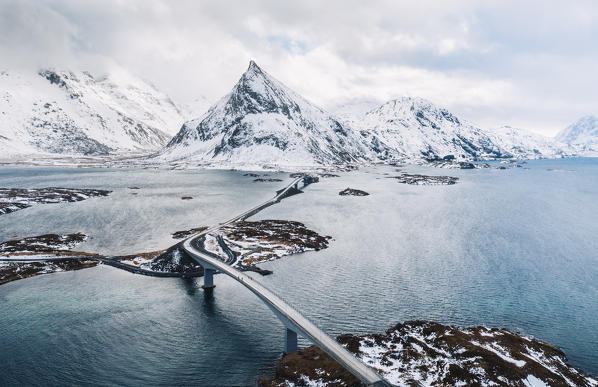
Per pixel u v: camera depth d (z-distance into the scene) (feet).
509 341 277.85
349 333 297.53
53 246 532.32
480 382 229.04
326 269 443.73
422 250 525.75
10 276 420.36
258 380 242.17
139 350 275.59
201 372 249.75
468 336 281.95
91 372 249.75
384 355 262.88
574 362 265.75
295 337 274.98
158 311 339.57
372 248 534.78
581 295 372.79
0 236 593.01
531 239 588.50
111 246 548.72
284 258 487.20
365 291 378.53
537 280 411.95
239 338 293.23
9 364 258.78
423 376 239.71
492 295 371.56
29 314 333.01
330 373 239.09
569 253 514.27
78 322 317.63
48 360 263.08
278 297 302.45
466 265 460.96
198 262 438.40
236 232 594.24
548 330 307.17
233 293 380.37
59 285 401.70
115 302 358.43
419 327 301.43
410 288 387.34
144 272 440.04
